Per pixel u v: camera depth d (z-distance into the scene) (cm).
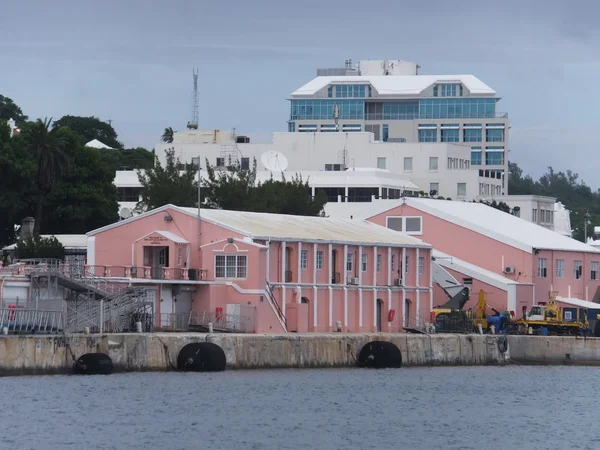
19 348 19300
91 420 16938
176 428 16800
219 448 15888
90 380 19575
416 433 17475
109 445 15738
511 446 17025
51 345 19600
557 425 18675
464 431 17825
